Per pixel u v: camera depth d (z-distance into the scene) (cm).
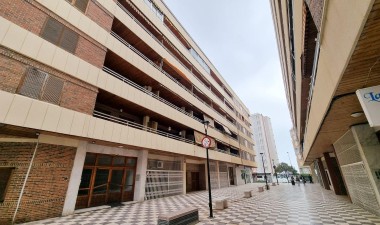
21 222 691
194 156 1792
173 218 568
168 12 1864
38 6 798
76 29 933
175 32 2022
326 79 454
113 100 1152
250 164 3572
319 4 354
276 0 904
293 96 1572
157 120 1575
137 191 1249
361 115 647
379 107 314
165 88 1550
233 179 3114
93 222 715
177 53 1927
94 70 968
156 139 1316
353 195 1024
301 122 1698
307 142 1452
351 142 867
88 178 1023
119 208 1008
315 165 3025
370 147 739
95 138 904
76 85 877
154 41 1509
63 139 869
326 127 782
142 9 1460
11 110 648
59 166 834
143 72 1315
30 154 759
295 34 721
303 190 1991
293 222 688
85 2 1009
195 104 2006
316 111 723
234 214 850
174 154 1602
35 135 771
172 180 1616
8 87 662
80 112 862
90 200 1005
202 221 727
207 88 2466
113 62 1201
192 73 2158
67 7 910
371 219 692
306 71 794
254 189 2239
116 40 1136
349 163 973
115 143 1046
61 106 801
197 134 1900
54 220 736
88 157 1043
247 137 3900
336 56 340
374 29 234
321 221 694
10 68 679
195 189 2097
